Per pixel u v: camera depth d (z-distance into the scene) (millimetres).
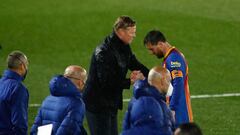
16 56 29016
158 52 33250
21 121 28359
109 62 31422
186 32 68312
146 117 26328
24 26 69688
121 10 74188
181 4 76438
